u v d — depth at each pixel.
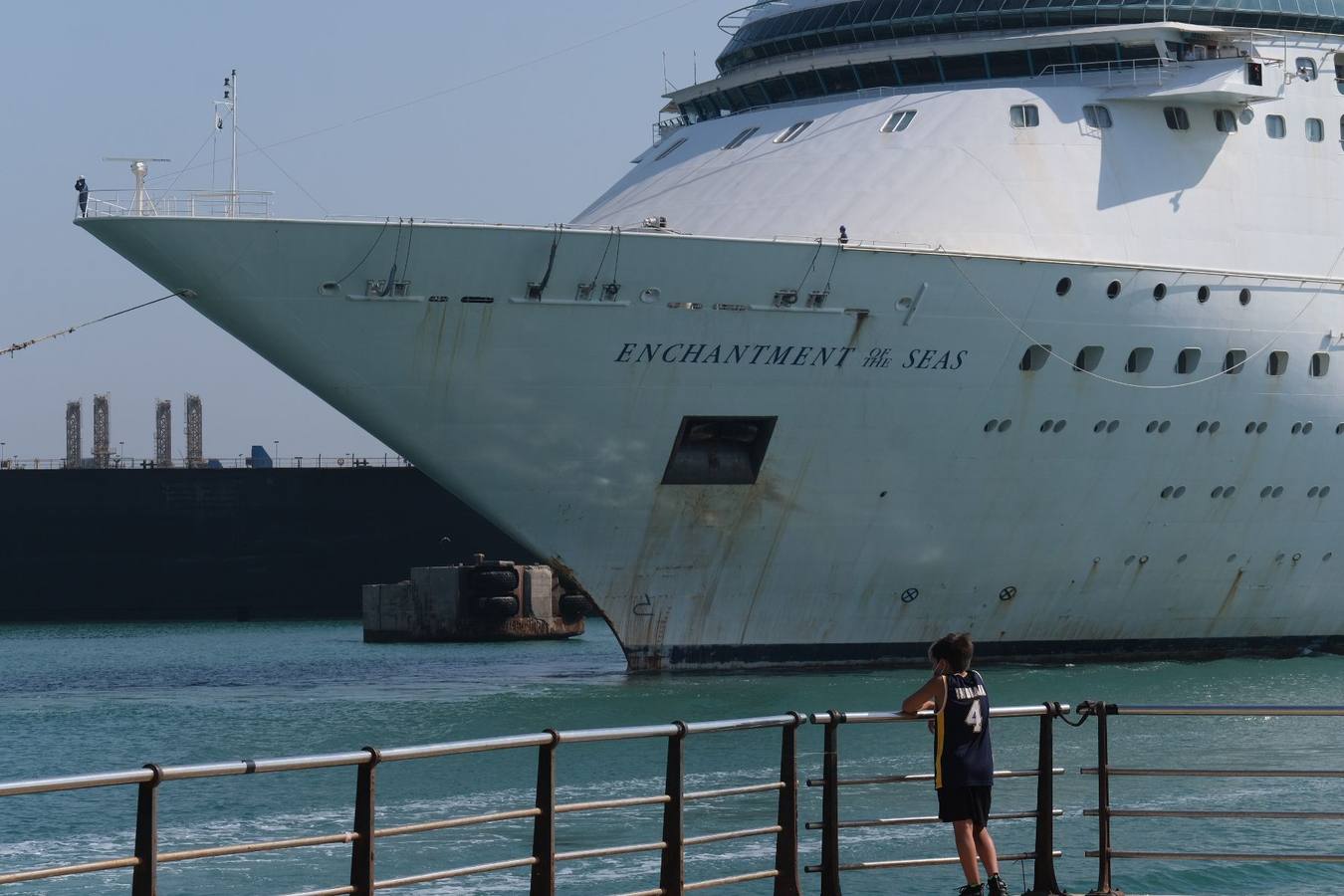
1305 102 39.94
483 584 64.50
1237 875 20.05
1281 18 39.47
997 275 34.81
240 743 31.66
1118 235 37.00
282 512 81.38
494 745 12.75
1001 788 26.36
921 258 34.12
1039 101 37.78
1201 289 36.97
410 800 25.70
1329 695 35.31
